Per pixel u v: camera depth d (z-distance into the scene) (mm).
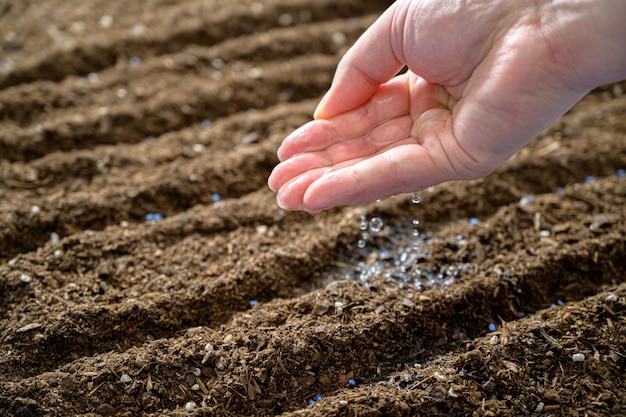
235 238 593
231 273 569
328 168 533
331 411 507
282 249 582
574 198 609
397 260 583
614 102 687
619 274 568
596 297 548
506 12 503
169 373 522
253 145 654
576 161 637
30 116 661
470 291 554
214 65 712
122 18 747
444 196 615
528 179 628
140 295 558
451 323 551
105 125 656
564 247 574
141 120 665
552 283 566
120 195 609
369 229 599
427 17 516
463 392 514
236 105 687
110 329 542
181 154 644
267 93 696
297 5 766
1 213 587
